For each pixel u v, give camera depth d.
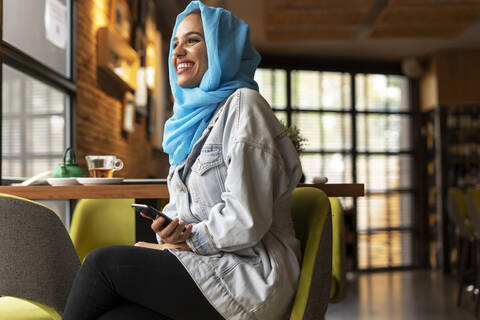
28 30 2.54
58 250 1.12
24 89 2.48
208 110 1.27
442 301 4.98
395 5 4.88
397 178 7.35
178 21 1.43
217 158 1.18
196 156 1.24
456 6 4.90
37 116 2.64
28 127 2.53
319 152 7.12
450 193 4.86
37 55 2.67
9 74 2.32
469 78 6.90
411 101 7.45
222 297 1.05
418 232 7.30
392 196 7.30
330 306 4.74
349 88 7.30
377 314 4.41
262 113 1.16
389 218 7.26
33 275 1.09
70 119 3.04
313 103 7.15
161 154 6.00
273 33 5.84
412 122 7.45
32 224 1.08
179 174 1.27
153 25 5.06
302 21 5.37
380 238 7.20
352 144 7.23
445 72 6.90
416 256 7.29
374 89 7.39
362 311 4.53
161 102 5.81
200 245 1.09
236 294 1.05
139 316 1.07
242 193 1.07
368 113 7.33
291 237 1.19
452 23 5.44
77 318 1.05
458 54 6.88
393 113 7.42
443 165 6.86
